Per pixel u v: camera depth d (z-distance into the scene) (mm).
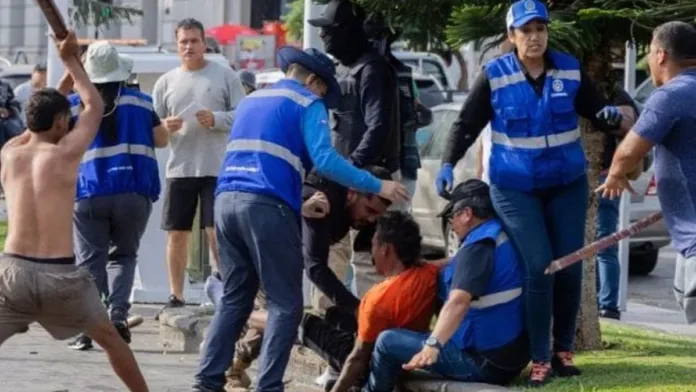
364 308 12773
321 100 12836
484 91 12695
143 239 20422
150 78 21141
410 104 15156
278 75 24766
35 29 79625
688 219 11445
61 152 12562
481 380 12594
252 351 14203
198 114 17875
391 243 12836
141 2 68688
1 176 12711
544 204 12766
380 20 14500
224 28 47312
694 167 11375
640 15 13031
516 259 12539
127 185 16297
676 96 11266
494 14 13250
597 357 14500
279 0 67500
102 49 16188
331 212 13359
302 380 14828
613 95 15055
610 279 19969
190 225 18516
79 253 16453
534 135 12508
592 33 13555
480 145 16672
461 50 14258
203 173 18250
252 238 12648
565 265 12031
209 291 14094
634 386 12641
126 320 16438
